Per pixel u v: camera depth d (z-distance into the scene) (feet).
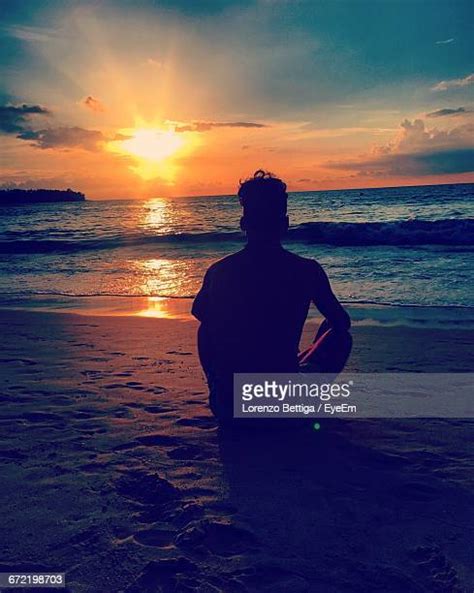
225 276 9.88
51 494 8.33
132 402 12.88
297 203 161.17
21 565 6.55
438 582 6.17
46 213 173.17
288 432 10.71
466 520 7.49
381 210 126.62
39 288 41.73
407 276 40.27
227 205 188.14
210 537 7.10
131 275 47.01
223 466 9.27
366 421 11.46
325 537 7.11
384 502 8.02
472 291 33.86
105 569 6.46
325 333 10.43
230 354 10.06
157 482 8.61
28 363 17.28
